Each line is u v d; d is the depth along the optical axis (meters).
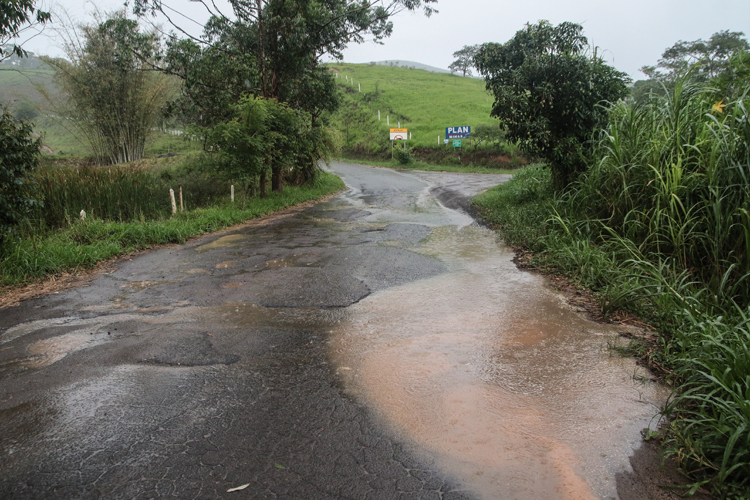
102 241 8.64
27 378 3.66
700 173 6.05
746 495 2.19
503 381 3.45
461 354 3.93
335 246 8.70
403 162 35.25
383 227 10.80
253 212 13.35
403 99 52.06
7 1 6.50
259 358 3.92
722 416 2.55
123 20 14.83
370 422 2.94
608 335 4.32
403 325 4.63
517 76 10.26
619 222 7.23
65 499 2.30
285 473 2.47
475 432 2.82
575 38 10.17
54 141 39.16
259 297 5.65
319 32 16.47
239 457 2.61
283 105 14.84
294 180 20.81
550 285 6.01
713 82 7.03
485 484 2.37
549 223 8.80
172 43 15.08
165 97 28.86
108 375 3.66
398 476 2.44
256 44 15.73
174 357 3.97
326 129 20.17
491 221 11.19
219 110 15.57
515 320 4.74
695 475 2.42
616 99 10.02
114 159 28.03
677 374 3.40
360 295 5.64
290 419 2.99
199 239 9.88
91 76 25.52
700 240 5.52
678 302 4.54
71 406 3.21
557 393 3.27
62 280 6.76
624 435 2.77
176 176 20.20
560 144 10.02
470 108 46.12
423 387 3.38
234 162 13.80
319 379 3.53
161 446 2.72
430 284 6.07
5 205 7.04
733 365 2.95
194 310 5.24
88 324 4.89
